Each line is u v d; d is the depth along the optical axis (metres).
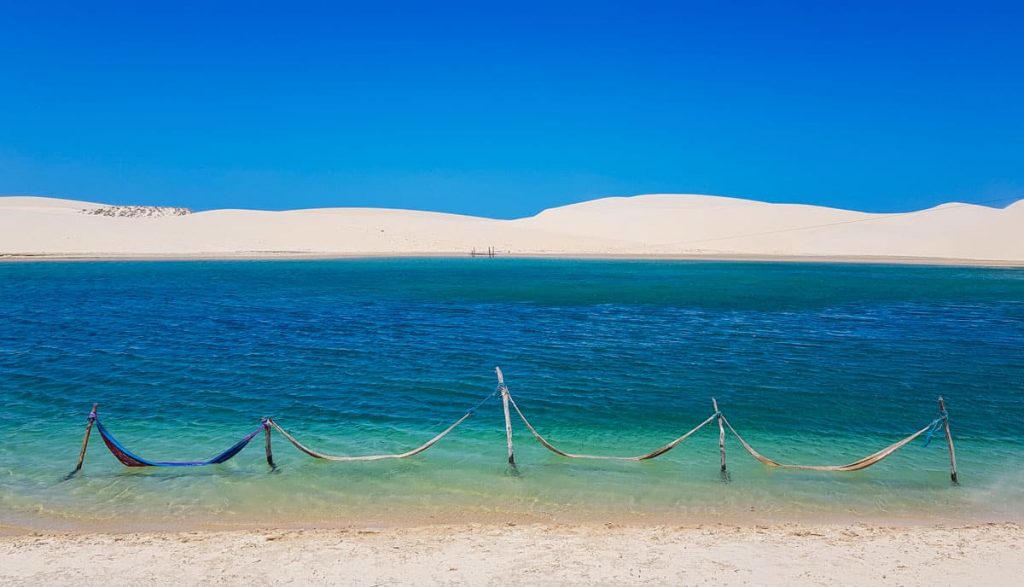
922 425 15.32
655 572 8.25
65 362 21.05
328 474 12.11
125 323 28.92
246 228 93.12
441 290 44.00
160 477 11.89
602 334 26.94
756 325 29.59
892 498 11.14
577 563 8.50
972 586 7.89
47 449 13.27
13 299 36.97
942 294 44.12
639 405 16.73
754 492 11.36
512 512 10.52
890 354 23.12
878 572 8.25
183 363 21.09
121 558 8.61
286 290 43.28
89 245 78.00
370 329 27.83
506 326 28.86
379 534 9.48
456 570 8.29
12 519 10.09
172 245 81.62
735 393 17.88
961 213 107.75
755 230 108.69
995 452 13.53
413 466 12.54
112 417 15.50
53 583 7.92
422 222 107.75
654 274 60.84
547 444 13.10
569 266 71.25
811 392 17.98
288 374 19.75
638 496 11.17
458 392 17.88
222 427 14.88
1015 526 9.88
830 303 38.38
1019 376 19.91
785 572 8.26
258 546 9.01
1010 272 67.56
